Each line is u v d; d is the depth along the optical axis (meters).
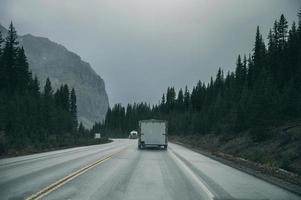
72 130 93.94
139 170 19.64
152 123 44.84
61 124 84.38
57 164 22.25
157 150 42.44
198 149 47.03
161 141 44.62
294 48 63.00
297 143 27.48
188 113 106.25
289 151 26.11
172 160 27.25
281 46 70.44
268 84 45.56
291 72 58.34
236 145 40.81
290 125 37.62
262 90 41.47
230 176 17.97
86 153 34.34
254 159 27.17
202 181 15.75
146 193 12.30
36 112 69.00
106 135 136.88
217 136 57.72
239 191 13.38
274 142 32.25
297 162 22.62
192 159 28.72
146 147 48.16
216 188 13.90
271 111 39.56
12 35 78.94
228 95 71.44
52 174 17.09
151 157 30.14
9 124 51.72
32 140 47.22
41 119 70.75
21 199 10.80
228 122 53.97
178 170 20.06
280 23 72.31
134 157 29.70
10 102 56.66
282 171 20.12
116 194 11.95
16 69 78.62
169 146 56.12
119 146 53.00
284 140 29.91
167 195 12.02
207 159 29.08
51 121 74.94
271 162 23.09
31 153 34.16
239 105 49.25
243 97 50.38
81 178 15.82
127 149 43.50
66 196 11.40
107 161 25.06
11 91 76.44
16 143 37.97
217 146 47.75
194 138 74.44
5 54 77.31
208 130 71.19
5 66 76.56
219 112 66.38
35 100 73.38
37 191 12.24
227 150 40.84
